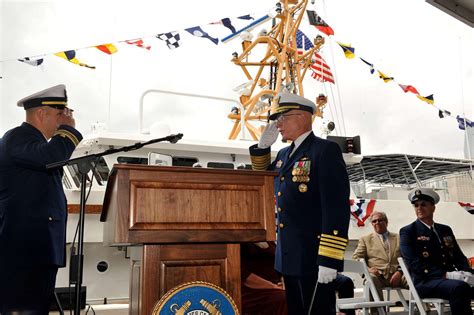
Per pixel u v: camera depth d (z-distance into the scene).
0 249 2.11
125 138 4.24
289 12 6.52
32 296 2.13
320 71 7.26
